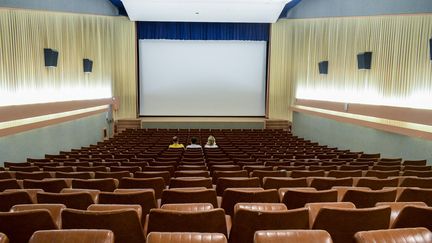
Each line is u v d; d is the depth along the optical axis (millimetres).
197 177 4848
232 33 16328
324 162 6785
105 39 14953
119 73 16219
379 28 11047
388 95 10633
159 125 15906
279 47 16422
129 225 2469
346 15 11969
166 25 16156
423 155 7883
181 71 16828
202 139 11641
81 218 2438
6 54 9141
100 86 14766
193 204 2883
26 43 10031
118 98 16109
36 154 9148
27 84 10070
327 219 2518
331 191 3371
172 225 2504
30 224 2416
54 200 3225
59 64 11906
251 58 16875
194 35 16266
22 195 3332
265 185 4332
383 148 9422
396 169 6039
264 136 12445
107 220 2436
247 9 13164
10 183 4230
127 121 16000
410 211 2559
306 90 15477
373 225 2547
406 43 9875
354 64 12406
